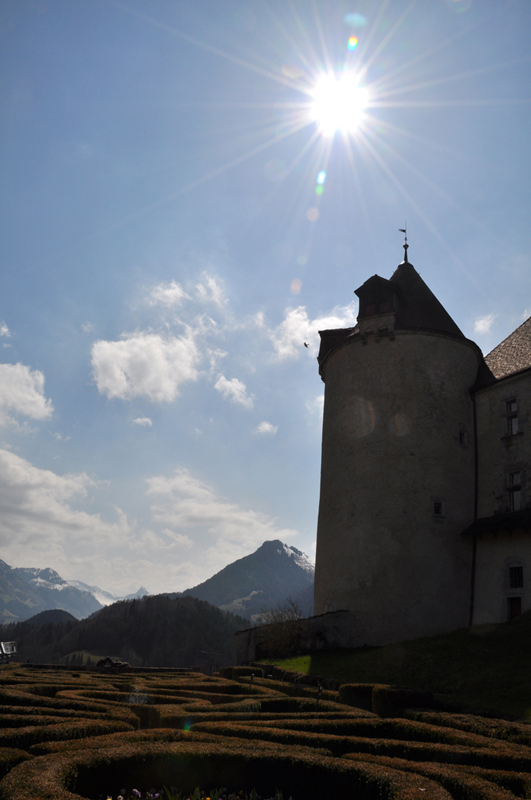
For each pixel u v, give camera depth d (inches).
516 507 1230.3
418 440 1314.0
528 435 1225.4
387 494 1286.9
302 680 890.7
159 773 310.5
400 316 1443.2
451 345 1414.9
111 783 297.6
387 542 1253.7
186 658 7101.4
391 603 1211.2
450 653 902.4
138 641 7342.5
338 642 1203.2
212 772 315.9
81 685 751.1
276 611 1397.6
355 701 660.1
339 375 1475.1
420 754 363.6
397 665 906.1
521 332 1461.6
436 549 1241.4
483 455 1331.2
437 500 1275.8
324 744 380.2
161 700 628.1
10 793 234.2
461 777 292.2
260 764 315.9
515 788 306.7
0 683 761.6
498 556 1203.9
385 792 271.1
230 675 1107.9
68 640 7500.0
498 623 1122.7
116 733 362.6
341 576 1296.8
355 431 1382.9
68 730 378.9
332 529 1366.9
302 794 304.3
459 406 1370.6
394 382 1364.4
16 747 355.3
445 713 518.9
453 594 1223.5
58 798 227.9
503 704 618.2
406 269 1582.2
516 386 1285.7
